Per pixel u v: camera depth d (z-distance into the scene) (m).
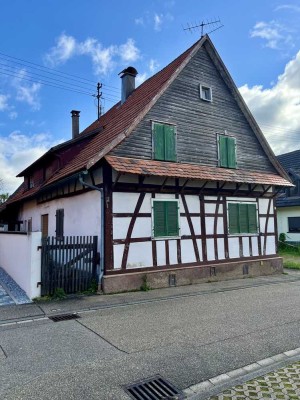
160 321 6.53
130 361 4.59
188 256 10.81
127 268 9.49
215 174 11.30
